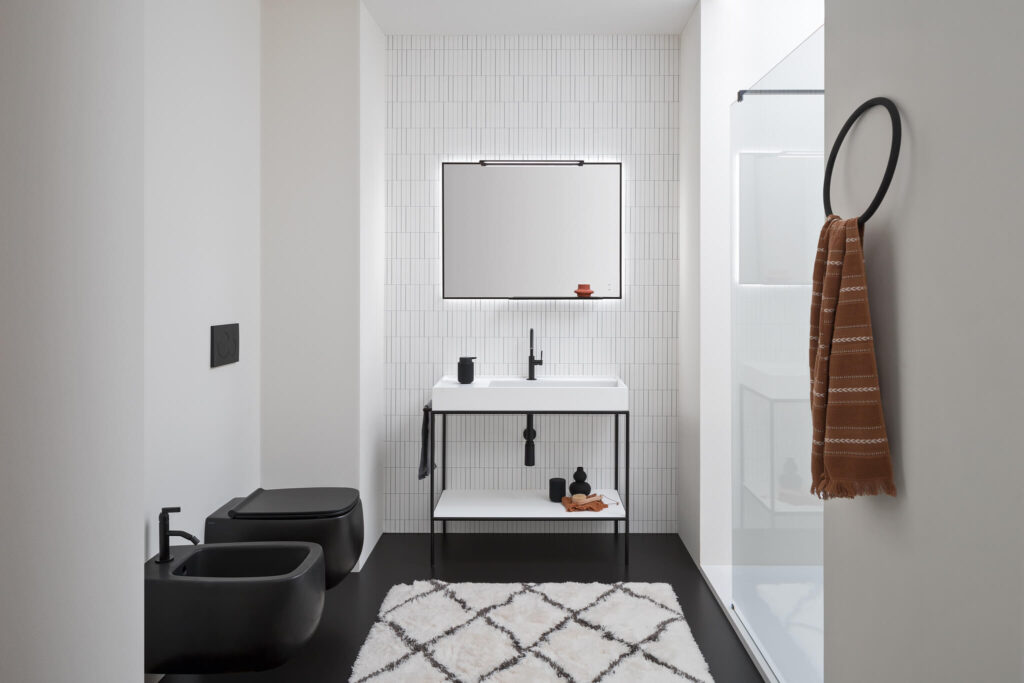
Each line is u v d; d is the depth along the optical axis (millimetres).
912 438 1363
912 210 1349
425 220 3936
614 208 3902
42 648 774
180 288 2561
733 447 2973
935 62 1259
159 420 2408
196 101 2684
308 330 3377
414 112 3924
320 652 2615
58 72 785
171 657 2072
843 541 1671
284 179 3367
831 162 1611
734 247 2965
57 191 785
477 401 3482
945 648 1249
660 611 2934
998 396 1099
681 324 3867
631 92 3904
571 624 2809
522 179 3902
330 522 2779
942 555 1258
